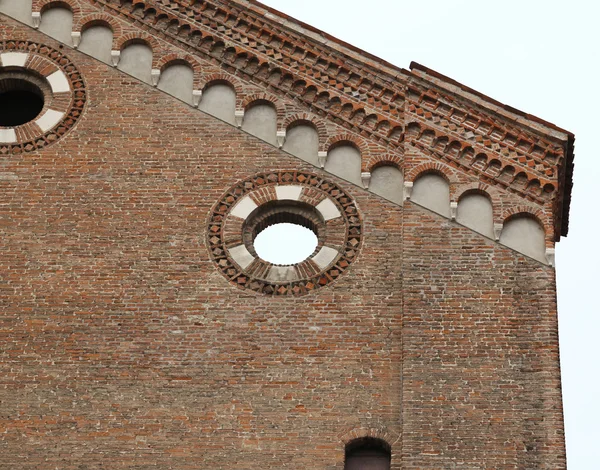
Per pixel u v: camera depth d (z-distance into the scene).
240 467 32.53
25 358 33.78
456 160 35.81
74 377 33.56
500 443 32.25
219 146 36.56
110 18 38.28
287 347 33.84
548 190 35.28
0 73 37.94
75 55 37.97
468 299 33.91
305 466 32.56
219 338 33.97
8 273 34.81
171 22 38.12
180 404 33.22
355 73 37.09
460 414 32.56
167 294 34.56
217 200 35.81
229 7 38.09
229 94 37.31
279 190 35.97
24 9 38.56
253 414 33.09
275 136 36.69
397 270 34.78
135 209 35.66
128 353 33.84
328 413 33.06
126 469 32.56
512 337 33.38
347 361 33.62
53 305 34.41
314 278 34.69
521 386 32.81
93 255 35.03
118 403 33.25
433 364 33.16
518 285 34.09
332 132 36.62
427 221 35.12
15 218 35.50
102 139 36.62
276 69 37.34
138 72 37.66
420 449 32.25
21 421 33.09
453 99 36.44
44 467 32.62
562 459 32.03
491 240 34.78
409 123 36.31
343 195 35.88
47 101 37.31
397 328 34.00
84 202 35.75
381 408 33.09
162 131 36.75
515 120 36.00
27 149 36.47
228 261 34.97
